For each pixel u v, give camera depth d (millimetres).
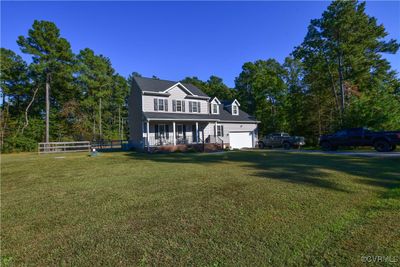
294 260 2500
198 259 2574
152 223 3627
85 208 4457
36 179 7727
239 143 26578
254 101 37344
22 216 4109
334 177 6520
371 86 23297
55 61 27797
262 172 7691
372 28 20844
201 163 10664
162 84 23562
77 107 31781
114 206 4523
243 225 3434
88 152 21219
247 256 2604
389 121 16250
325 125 24938
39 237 3258
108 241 3072
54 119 32062
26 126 29750
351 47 20797
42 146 22375
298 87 28703
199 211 4082
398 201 4254
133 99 23391
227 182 6266
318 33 22688
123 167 9938
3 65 28094
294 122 27984
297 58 25641
